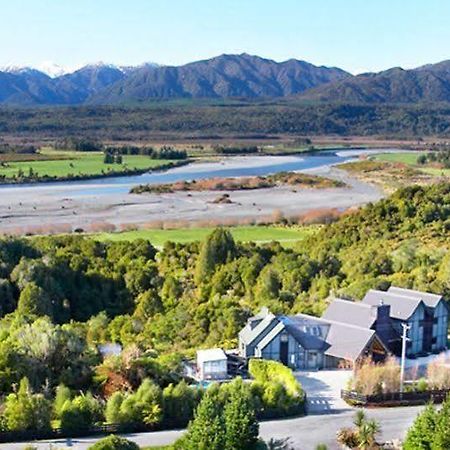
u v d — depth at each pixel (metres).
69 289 115.56
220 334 87.94
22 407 54.31
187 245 135.75
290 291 107.19
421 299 81.56
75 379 63.50
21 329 68.88
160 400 57.06
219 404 52.25
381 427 57.28
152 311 104.00
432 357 79.50
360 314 79.81
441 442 47.31
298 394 61.31
